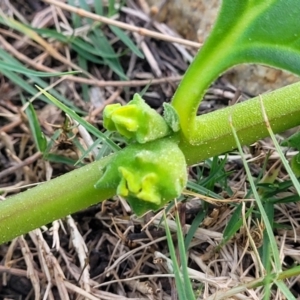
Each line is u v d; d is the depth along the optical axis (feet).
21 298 0.20
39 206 0.16
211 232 0.20
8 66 0.21
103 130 0.25
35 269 0.20
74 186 0.16
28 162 0.23
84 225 0.22
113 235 0.21
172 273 0.19
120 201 0.22
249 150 0.22
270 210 0.20
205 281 0.18
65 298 0.19
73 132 0.23
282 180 0.21
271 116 0.16
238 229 0.19
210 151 0.15
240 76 0.26
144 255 0.20
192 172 0.22
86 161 0.23
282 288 0.15
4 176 0.23
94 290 0.19
